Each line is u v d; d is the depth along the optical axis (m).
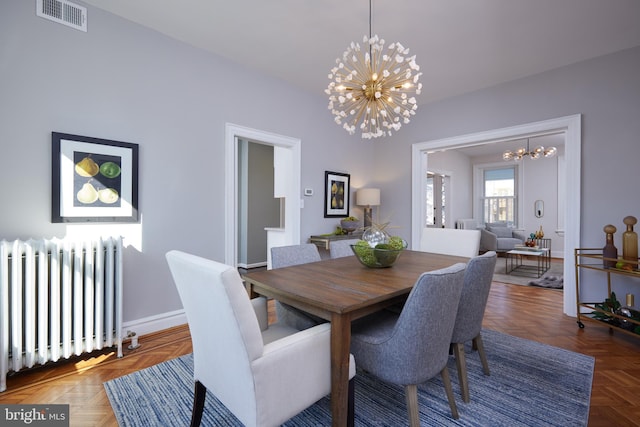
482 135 3.63
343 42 2.74
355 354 1.48
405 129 4.35
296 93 3.71
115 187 2.38
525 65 3.07
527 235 7.25
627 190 2.74
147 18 2.42
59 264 1.97
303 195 3.82
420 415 1.55
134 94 2.48
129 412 1.57
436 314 1.28
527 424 1.48
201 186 2.88
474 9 2.24
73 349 2.01
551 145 6.72
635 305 2.73
